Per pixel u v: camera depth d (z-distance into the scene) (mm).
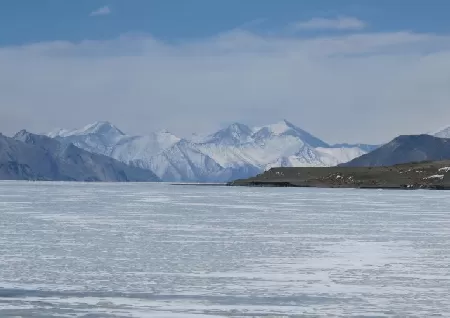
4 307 34156
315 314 32875
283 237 70312
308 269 47188
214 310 33625
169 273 45250
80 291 38531
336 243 64500
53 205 137750
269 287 39938
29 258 52531
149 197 192125
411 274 44906
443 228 82125
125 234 72875
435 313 33219
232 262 50719
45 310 33500
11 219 94625
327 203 153375
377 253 56500
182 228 80875
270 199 177875
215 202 157125
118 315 32469
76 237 69188
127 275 44312
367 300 36188
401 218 100688
